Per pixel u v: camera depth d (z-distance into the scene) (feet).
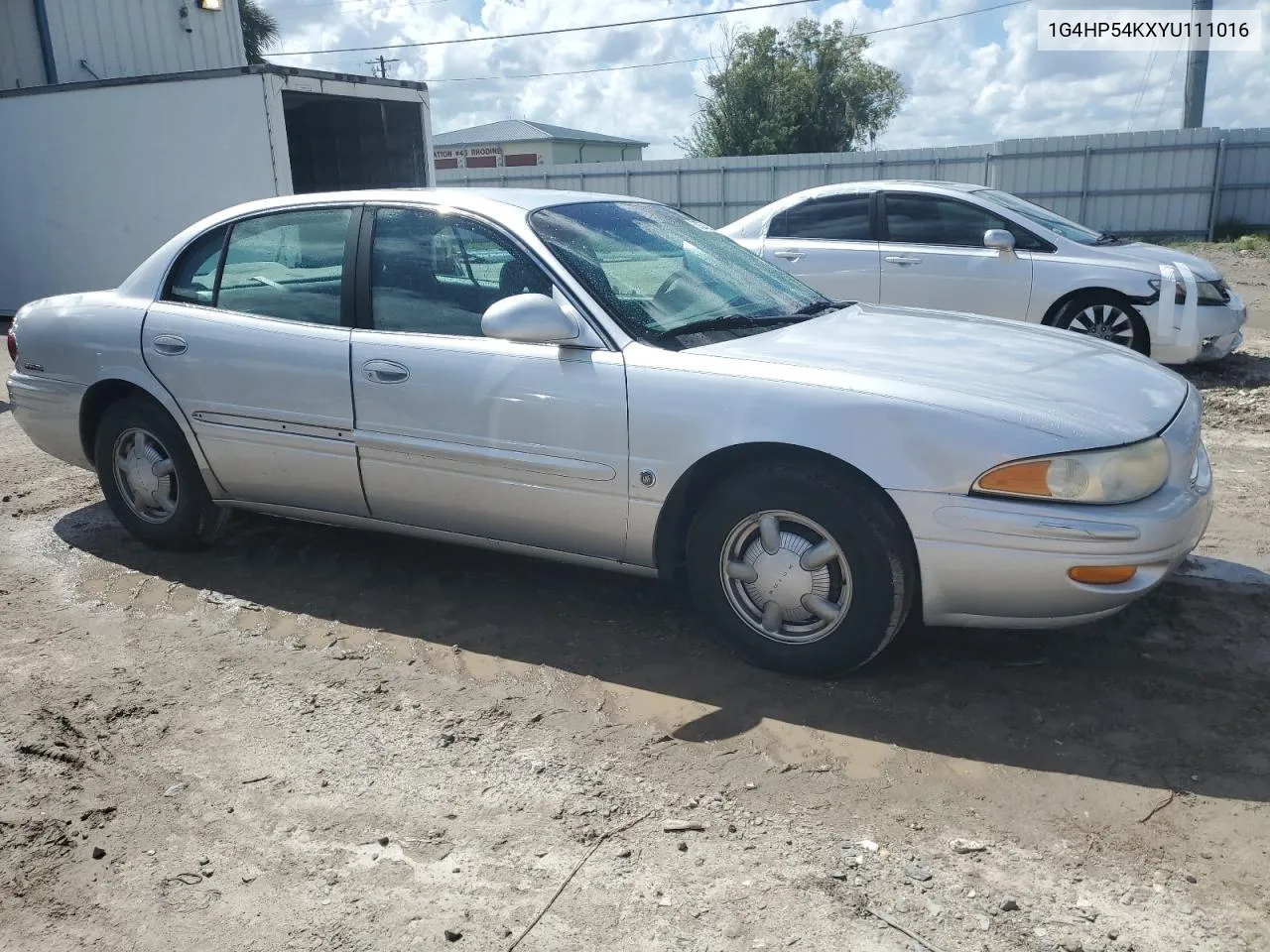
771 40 138.00
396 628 13.29
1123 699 11.03
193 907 8.24
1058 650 12.15
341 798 9.65
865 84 137.39
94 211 41.88
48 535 17.10
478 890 8.36
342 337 13.43
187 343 14.60
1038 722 10.62
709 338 12.20
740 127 139.13
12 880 8.63
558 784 9.77
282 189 37.42
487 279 12.74
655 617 13.41
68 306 16.02
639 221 14.34
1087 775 9.68
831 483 10.80
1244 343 32.40
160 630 13.39
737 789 9.61
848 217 28.22
